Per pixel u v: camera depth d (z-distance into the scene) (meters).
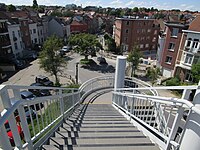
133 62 22.27
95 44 27.03
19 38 29.52
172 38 22.03
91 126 4.48
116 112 7.12
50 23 42.25
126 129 4.23
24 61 26.69
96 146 3.07
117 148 3.02
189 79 20.92
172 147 2.57
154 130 3.37
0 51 25.33
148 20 37.16
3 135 1.78
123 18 35.28
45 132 3.54
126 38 36.12
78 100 8.90
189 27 20.38
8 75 21.55
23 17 33.78
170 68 23.05
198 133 1.89
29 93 12.69
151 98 3.42
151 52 40.09
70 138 3.43
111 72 24.30
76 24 50.75
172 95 16.72
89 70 24.67
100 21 70.25
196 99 2.00
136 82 10.66
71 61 28.52
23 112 2.51
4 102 1.94
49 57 17.48
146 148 3.06
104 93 11.16
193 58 19.94
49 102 3.92
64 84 19.05
